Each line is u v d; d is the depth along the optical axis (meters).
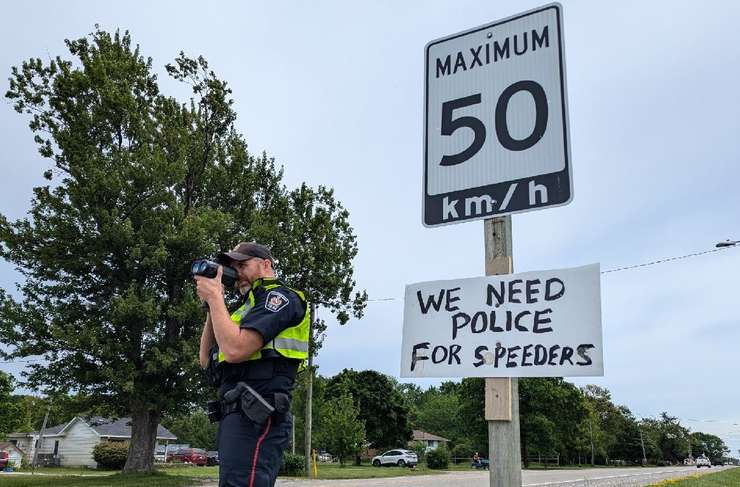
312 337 23.78
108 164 19.56
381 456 45.88
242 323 1.99
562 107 3.07
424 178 3.41
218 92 22.81
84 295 20.09
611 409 93.75
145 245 18.78
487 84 3.35
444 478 25.70
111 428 51.00
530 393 51.16
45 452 52.22
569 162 2.98
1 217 18.70
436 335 2.98
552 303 2.77
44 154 19.91
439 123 3.45
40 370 18.77
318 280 23.17
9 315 18.48
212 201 22.83
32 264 19.36
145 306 17.95
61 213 18.80
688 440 111.75
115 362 18.62
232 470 1.90
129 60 22.02
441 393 104.38
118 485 16.44
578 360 2.65
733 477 22.64
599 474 35.81
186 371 18.89
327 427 40.12
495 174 3.17
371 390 53.16
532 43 3.27
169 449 59.22
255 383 1.99
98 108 20.42
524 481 24.55
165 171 19.34
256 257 2.26
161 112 21.69
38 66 20.23
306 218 23.64
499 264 2.98
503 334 2.83
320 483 20.38
